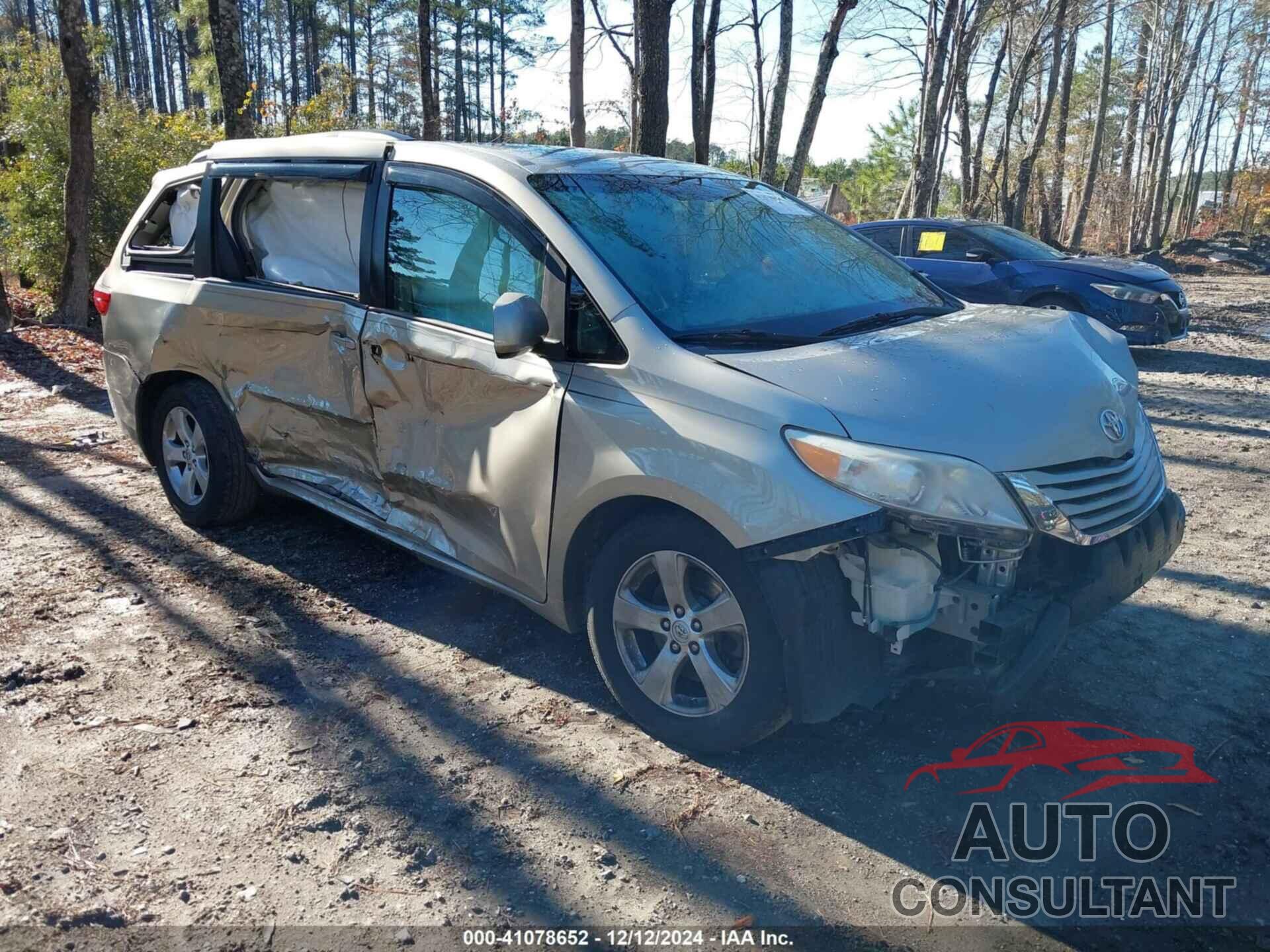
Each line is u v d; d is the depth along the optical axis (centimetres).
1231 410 838
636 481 304
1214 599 438
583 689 362
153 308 507
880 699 304
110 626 409
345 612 425
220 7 1123
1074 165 4853
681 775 309
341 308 413
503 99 4675
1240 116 5453
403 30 3953
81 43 1181
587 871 266
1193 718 342
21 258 1366
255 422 466
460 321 370
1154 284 1051
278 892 257
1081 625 312
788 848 276
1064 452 294
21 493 584
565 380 329
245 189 470
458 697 356
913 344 328
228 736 329
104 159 1337
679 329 321
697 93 1489
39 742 322
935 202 2478
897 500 270
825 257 401
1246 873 267
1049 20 2784
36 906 249
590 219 350
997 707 292
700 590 310
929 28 2245
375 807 292
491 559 364
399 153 405
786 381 293
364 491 425
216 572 467
